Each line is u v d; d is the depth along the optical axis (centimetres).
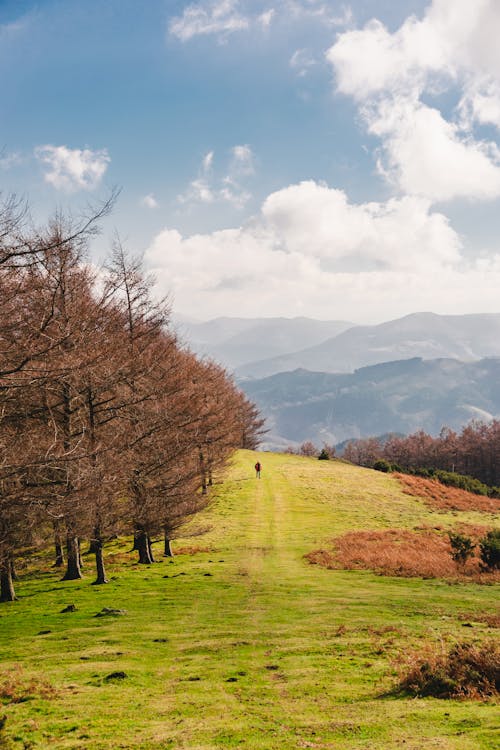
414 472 8675
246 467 7462
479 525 4716
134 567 3098
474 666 1018
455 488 7112
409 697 938
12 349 1361
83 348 1711
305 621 1755
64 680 1189
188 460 3212
